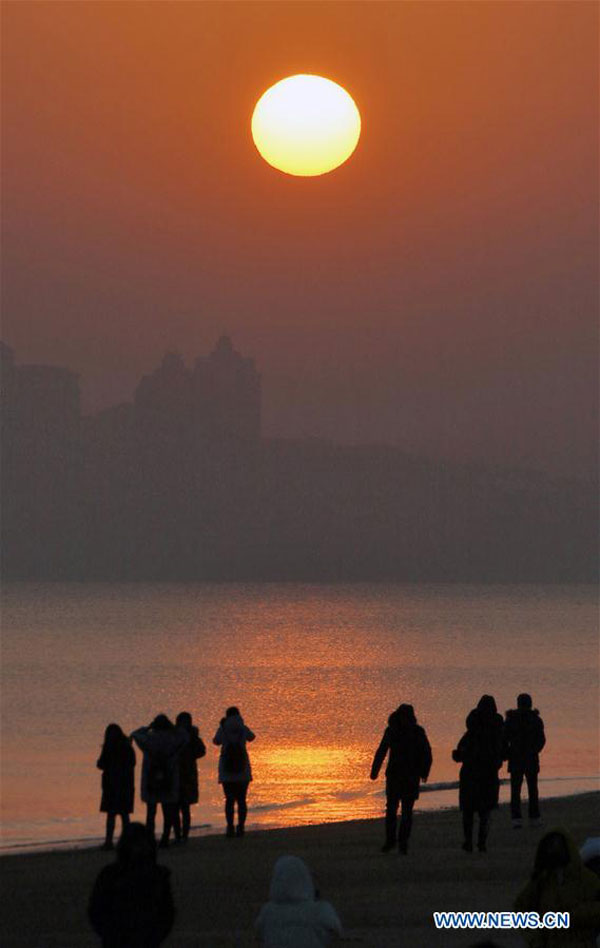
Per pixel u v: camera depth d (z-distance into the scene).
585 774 165.75
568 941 31.17
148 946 30.67
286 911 30.12
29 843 107.38
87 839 111.19
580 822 86.56
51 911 54.50
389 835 69.31
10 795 156.88
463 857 67.88
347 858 67.94
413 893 56.25
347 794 149.75
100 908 30.88
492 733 69.31
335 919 30.17
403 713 68.62
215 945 45.53
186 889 58.91
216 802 139.38
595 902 31.14
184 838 78.69
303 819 118.44
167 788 75.50
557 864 31.48
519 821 80.69
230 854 72.62
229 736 83.00
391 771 68.75
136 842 31.05
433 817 100.69
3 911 54.44
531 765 80.88
